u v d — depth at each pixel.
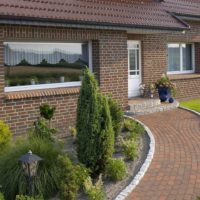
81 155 4.99
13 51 7.33
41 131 5.83
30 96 7.16
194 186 4.82
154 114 9.41
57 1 7.95
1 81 6.78
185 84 12.28
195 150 6.36
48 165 4.63
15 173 4.50
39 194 4.37
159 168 5.47
